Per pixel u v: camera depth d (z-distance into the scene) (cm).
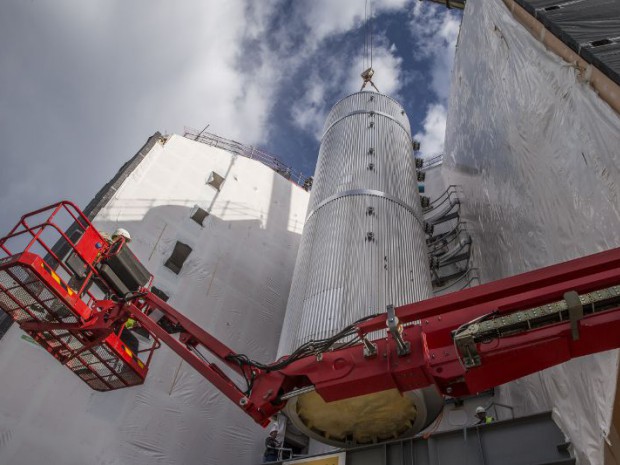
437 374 812
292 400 1059
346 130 2380
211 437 1930
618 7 1264
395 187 2042
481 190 2214
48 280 1097
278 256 2812
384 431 1116
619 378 920
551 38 1342
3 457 1486
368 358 870
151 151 2572
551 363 759
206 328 2219
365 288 1573
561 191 1259
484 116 2155
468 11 2495
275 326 2527
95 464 1627
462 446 1293
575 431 1133
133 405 1797
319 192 2111
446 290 2302
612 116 993
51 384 1661
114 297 1252
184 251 2350
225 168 2853
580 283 768
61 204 1209
